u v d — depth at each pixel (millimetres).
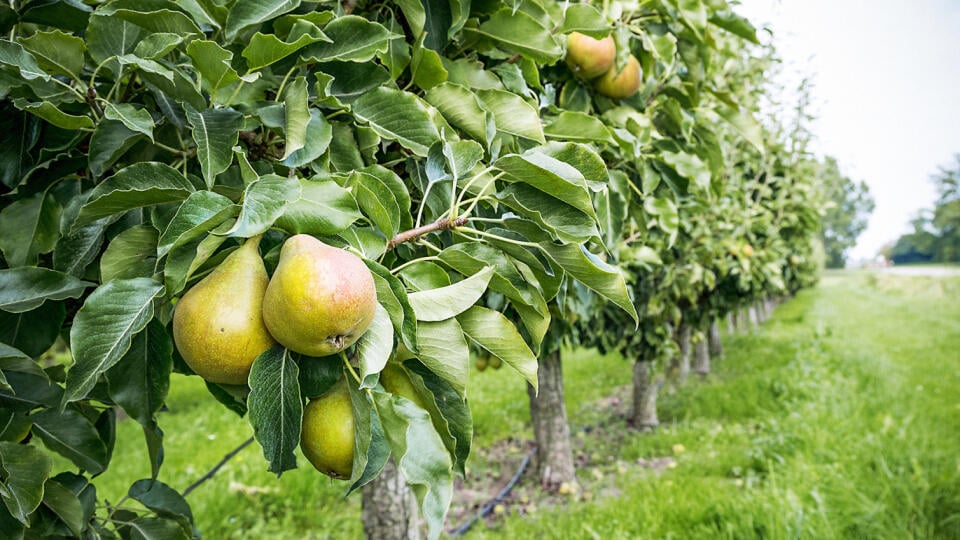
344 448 1164
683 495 5559
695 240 6637
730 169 7270
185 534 1711
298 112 1285
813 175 11344
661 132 2873
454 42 1869
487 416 9828
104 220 1330
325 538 5883
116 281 1097
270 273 1202
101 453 1565
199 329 1076
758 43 2660
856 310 27734
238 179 1409
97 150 1225
